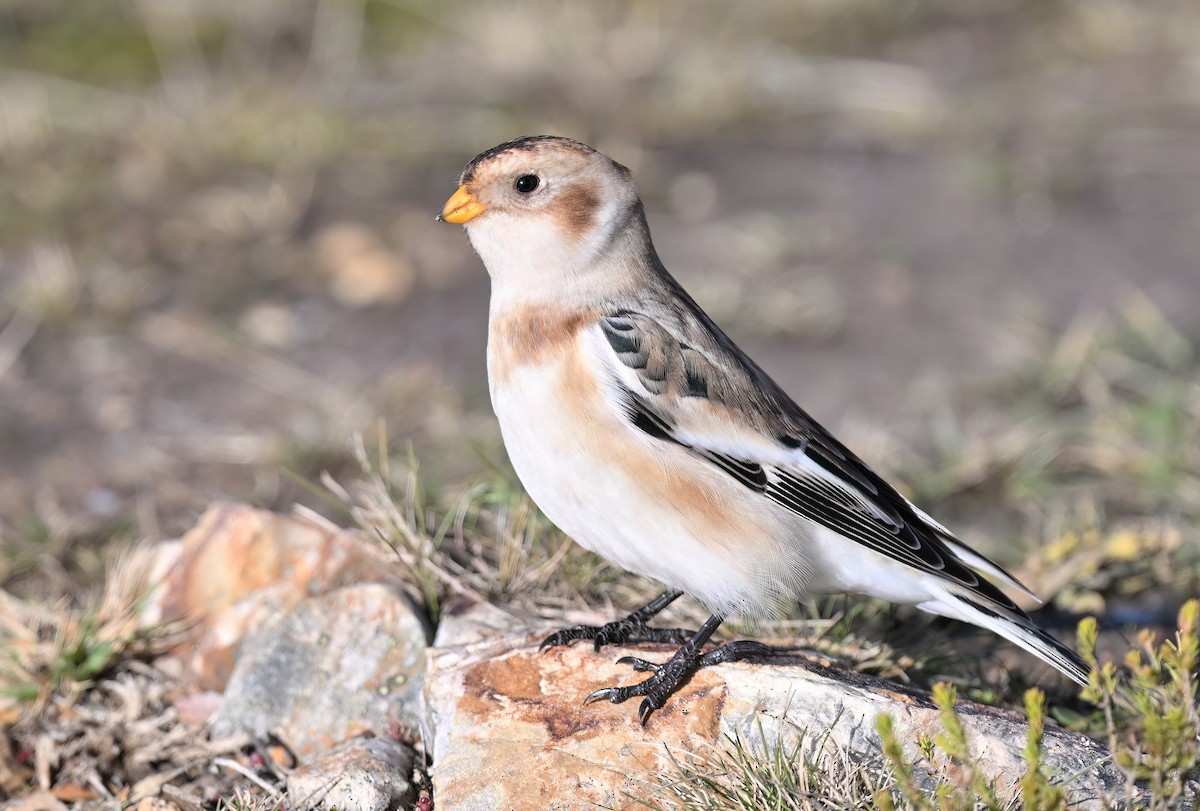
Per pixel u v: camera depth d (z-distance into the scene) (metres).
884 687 7.07
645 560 7.18
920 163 17.00
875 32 19.59
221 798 7.13
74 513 10.74
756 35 19.05
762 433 7.27
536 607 8.33
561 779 6.64
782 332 13.82
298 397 12.48
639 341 7.18
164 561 8.87
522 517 8.70
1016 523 10.87
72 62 18.16
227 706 7.74
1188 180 16.41
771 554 7.19
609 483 7.07
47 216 15.39
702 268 14.68
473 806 6.56
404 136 16.86
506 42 18.50
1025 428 11.96
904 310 14.08
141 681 8.18
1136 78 18.59
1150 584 9.43
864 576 7.38
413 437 11.70
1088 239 15.29
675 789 6.45
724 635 8.02
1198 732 6.28
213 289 14.35
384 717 7.61
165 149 16.36
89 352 13.28
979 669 8.22
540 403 7.14
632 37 18.53
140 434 11.95
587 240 7.34
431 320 13.89
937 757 6.57
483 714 6.97
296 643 7.89
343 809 6.82
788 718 6.77
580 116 17.36
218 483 11.20
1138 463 11.31
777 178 16.61
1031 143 17.22
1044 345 13.23
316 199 15.89
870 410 12.38
